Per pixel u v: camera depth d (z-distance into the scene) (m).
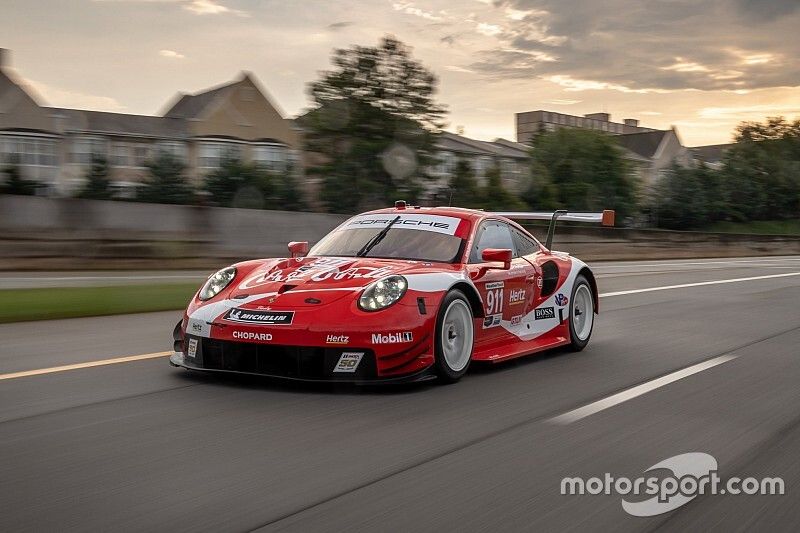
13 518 2.71
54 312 8.33
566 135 59.19
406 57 33.31
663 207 69.69
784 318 9.45
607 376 5.65
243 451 3.56
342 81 33.06
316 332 4.67
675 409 4.65
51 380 5.04
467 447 3.72
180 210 17.02
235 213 17.77
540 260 6.55
